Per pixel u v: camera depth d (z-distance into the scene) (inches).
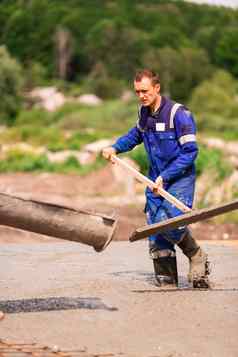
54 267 650.2
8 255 730.2
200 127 5007.4
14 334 425.1
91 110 5349.4
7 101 5762.8
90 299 505.4
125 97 6756.9
